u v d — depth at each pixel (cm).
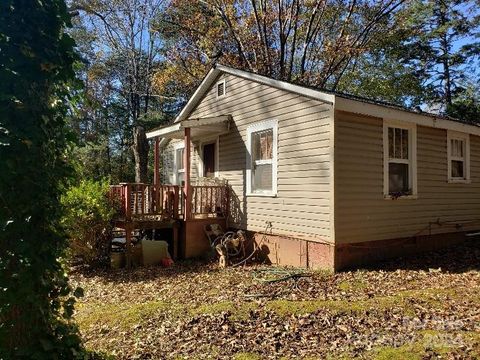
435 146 1001
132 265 961
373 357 399
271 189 976
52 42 313
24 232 297
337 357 406
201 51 2298
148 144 2503
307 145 859
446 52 2319
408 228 926
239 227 1076
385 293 629
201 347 450
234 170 1108
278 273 798
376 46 2245
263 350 436
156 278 830
